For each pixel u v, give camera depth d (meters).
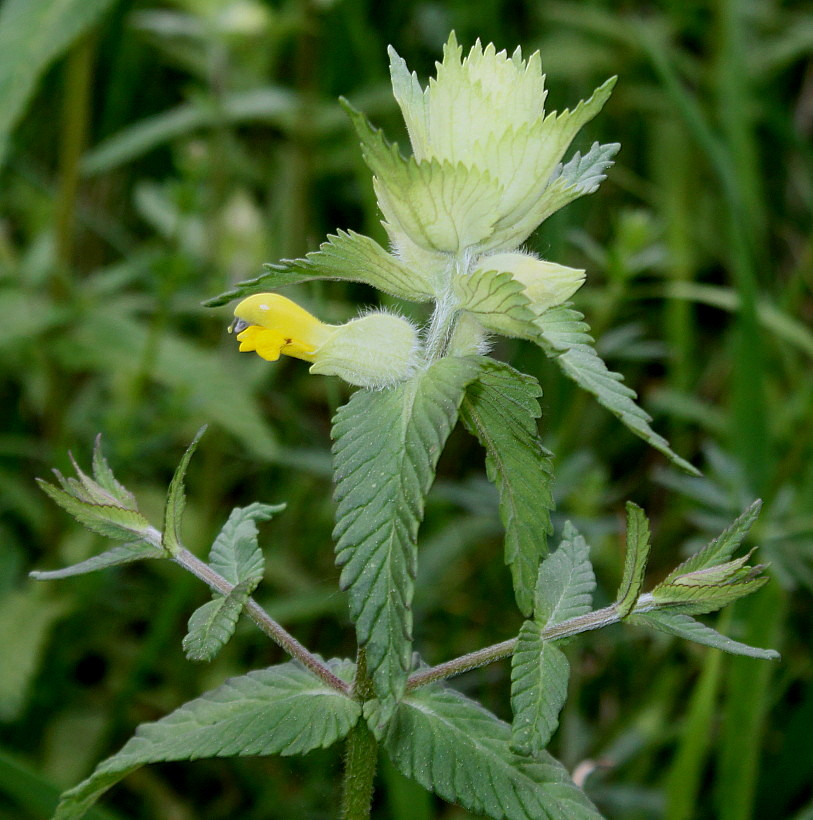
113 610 0.57
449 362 0.38
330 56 0.75
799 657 0.56
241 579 0.39
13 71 0.49
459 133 0.38
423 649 0.57
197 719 0.38
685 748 0.47
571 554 0.40
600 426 0.66
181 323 0.73
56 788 0.44
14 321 0.53
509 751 0.38
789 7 0.85
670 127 0.74
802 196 0.75
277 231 0.72
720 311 0.75
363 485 0.37
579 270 0.38
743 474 0.52
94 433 0.62
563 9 0.74
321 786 0.50
